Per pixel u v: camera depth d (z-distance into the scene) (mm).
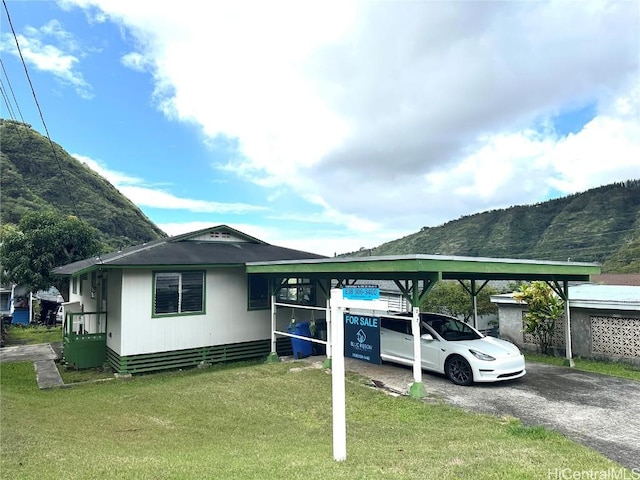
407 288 8328
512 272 8992
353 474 3998
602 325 11453
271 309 13031
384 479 3846
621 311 10969
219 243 15406
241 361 13141
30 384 10438
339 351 4785
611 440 5465
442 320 9789
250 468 4250
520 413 6758
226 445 5574
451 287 20562
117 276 11836
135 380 10836
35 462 4516
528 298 12656
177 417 7172
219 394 8492
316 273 10586
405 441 5480
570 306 11977
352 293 4891
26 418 6758
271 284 12617
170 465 4391
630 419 6383
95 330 13805
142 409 7703
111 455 4918
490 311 19625
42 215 23391
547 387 8359
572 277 10867
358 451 4953
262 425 6691
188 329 12273
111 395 9031
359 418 6781
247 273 13086
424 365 9367
